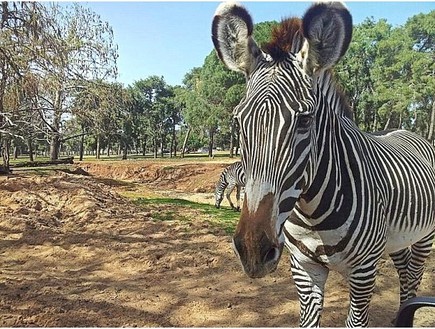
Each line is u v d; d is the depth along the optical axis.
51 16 19.55
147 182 25.06
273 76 2.14
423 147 4.16
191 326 4.14
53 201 9.91
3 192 9.99
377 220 2.76
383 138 3.71
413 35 42.03
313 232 2.69
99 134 24.25
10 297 4.64
